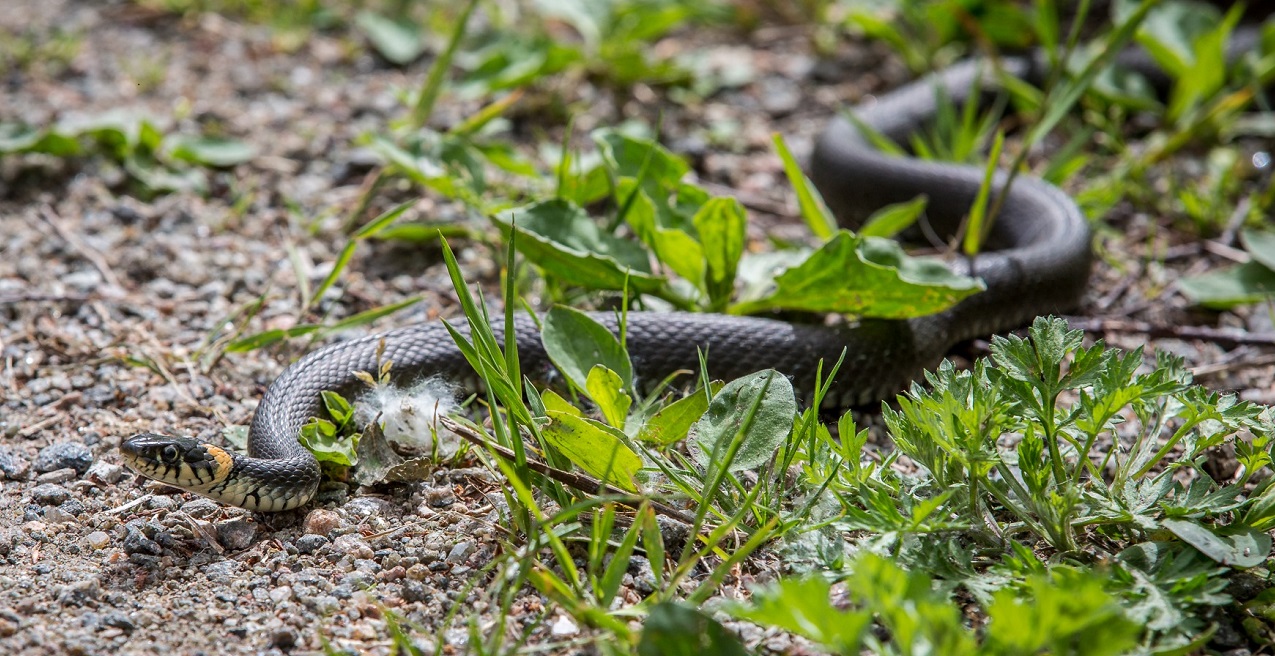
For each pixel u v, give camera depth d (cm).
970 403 723
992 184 1252
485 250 1184
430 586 717
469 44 1628
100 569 735
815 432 723
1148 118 1502
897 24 1705
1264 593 659
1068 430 834
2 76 1545
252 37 1667
